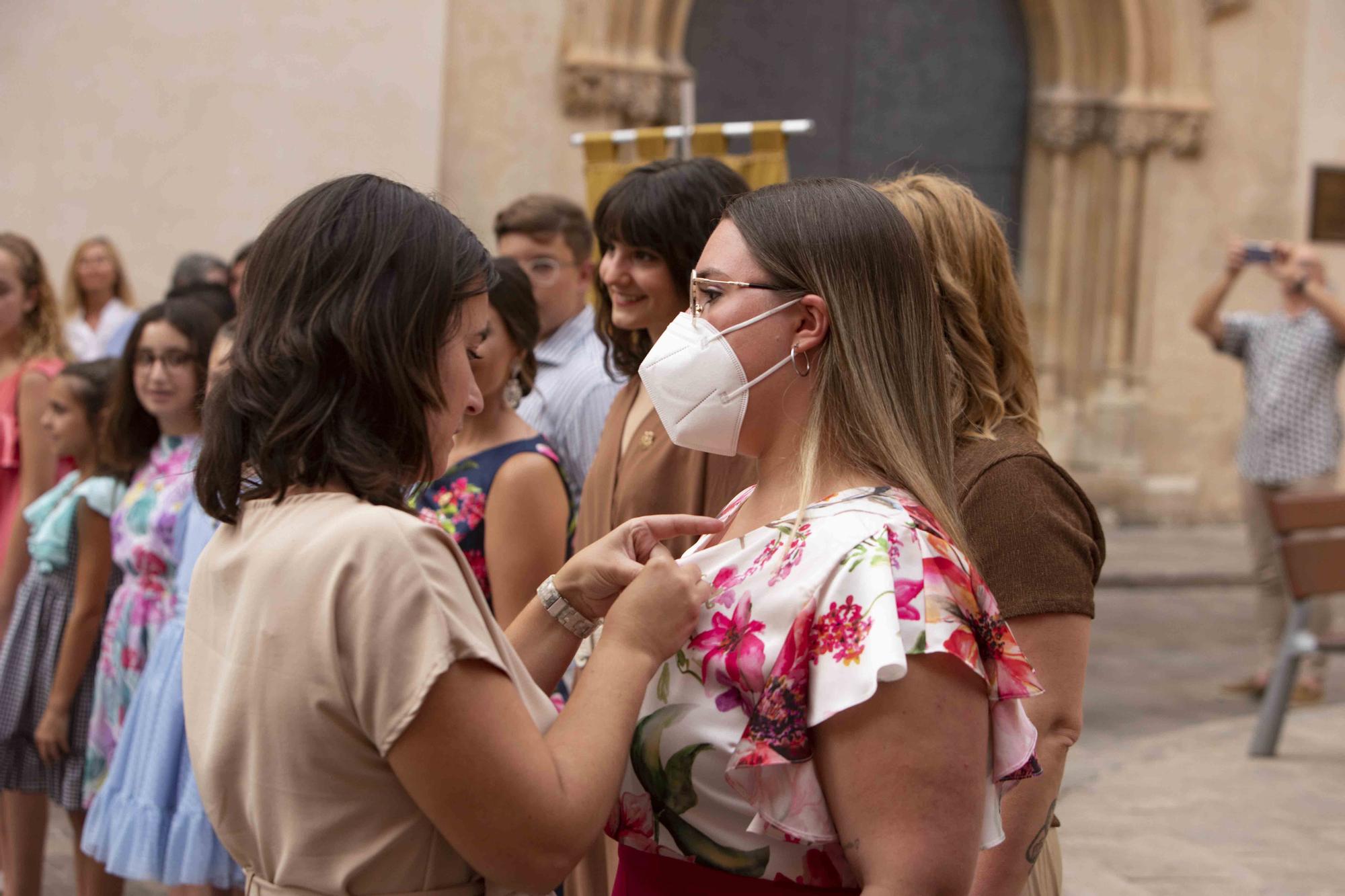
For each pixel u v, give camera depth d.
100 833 2.62
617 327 2.39
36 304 3.98
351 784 1.12
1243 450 5.54
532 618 1.41
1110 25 9.83
